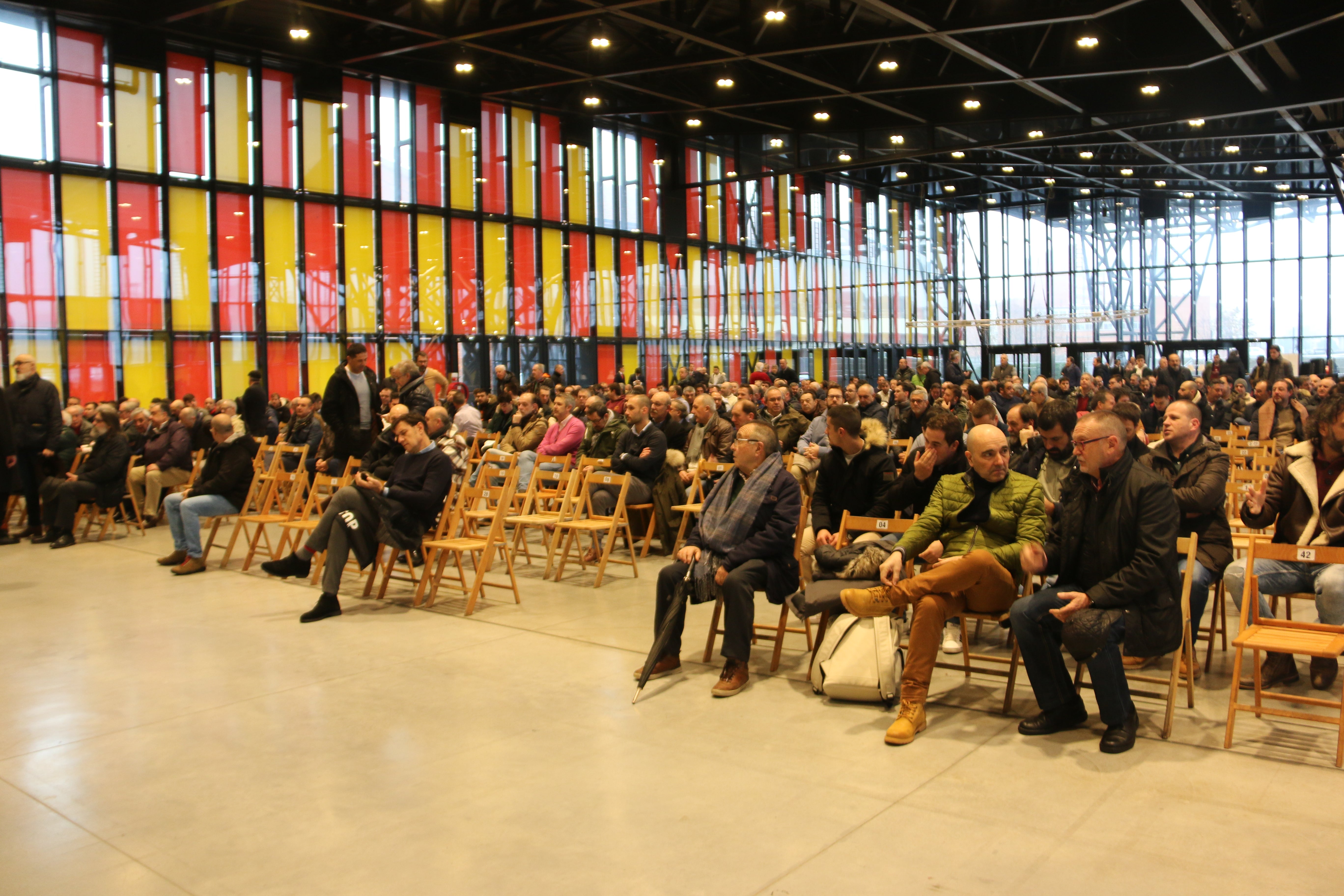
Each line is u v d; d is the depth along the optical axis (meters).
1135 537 4.08
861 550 4.94
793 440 9.25
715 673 5.18
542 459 10.50
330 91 18.09
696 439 9.95
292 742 4.16
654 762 3.87
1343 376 25.22
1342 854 3.00
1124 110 16.70
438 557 7.02
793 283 26.72
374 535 6.77
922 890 2.80
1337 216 28.20
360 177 18.67
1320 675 4.65
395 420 7.46
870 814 3.34
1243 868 2.91
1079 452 4.18
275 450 9.52
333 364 18.31
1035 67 14.81
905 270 29.89
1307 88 15.00
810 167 21.25
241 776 3.79
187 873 3.00
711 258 24.83
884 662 4.55
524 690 4.88
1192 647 4.46
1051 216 31.28
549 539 8.16
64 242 15.21
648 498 8.76
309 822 3.36
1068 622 3.95
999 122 18.06
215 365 16.86
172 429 11.27
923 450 5.69
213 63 16.69
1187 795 3.47
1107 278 30.77
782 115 20.28
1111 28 13.95
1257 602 4.28
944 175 26.81
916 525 4.74
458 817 3.37
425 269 19.67
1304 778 3.62
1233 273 29.45
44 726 4.43
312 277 18.02
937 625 4.22
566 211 22.02
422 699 4.75
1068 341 31.12
